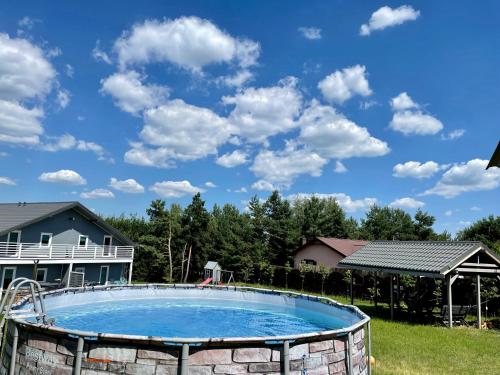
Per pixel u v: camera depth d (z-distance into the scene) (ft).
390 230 193.16
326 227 177.06
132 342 21.67
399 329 53.47
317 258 128.77
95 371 21.83
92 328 46.70
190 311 58.75
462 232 122.62
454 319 63.26
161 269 122.93
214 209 175.83
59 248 88.07
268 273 119.34
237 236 131.64
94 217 97.09
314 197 179.42
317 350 24.25
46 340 23.54
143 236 123.13
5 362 25.85
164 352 21.59
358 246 126.21
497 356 40.75
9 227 79.15
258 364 22.40
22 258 79.30
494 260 60.85
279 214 159.53
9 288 28.14
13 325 25.45
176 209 126.82
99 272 100.12
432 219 173.68
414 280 80.84
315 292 105.81
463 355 40.65
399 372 33.53
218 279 114.21
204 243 129.18
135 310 57.88
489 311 72.95
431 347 43.45
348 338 26.07
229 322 52.54
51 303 47.55
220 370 21.79
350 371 25.66
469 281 73.10
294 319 54.75
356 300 91.30
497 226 108.99
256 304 61.62
